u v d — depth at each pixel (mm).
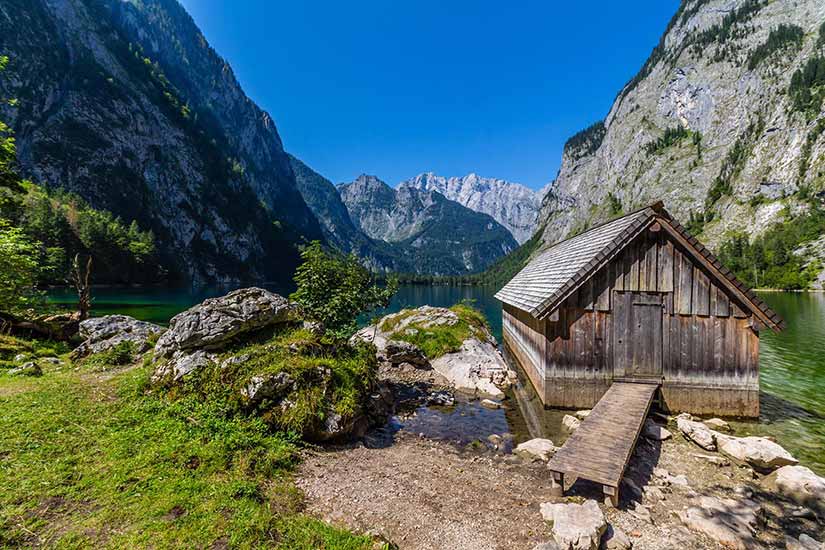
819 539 7242
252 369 11031
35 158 128500
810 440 12266
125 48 197250
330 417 10609
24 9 151875
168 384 11234
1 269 22250
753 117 182250
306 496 7848
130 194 146500
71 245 89625
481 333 25562
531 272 26656
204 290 111250
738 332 13633
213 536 5957
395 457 10438
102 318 20047
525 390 17812
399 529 7008
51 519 6148
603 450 9125
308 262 19016
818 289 98938
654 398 14062
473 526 7180
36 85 139625
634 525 7406
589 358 14484
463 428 13242
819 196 136375
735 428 13094
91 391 11711
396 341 21734
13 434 8578
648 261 14117
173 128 185625
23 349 17844
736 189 167750
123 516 6293
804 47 179250
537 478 9445
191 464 8031
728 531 7105
